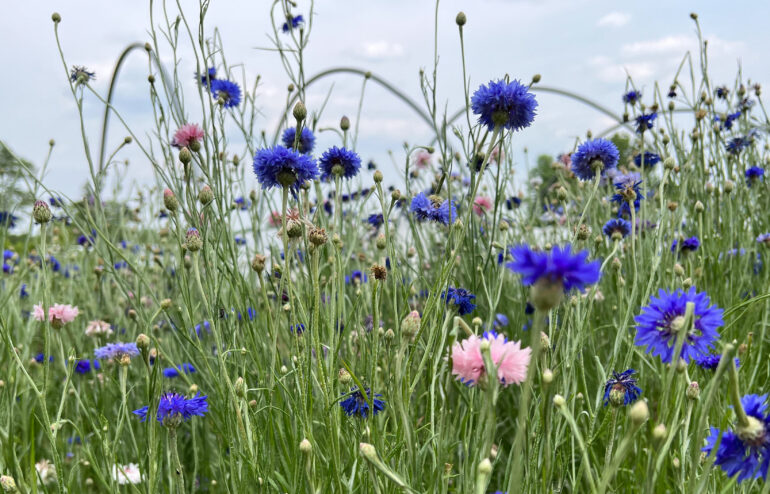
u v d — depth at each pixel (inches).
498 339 46.1
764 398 42.4
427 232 153.9
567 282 32.0
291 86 113.7
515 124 63.5
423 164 166.2
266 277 111.1
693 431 63.3
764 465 38.5
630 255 115.0
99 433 68.1
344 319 87.4
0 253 124.8
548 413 45.7
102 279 147.6
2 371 92.5
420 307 112.6
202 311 115.6
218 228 90.5
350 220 124.6
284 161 63.2
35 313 96.6
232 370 87.0
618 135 168.2
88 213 91.5
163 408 57.2
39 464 85.2
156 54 100.2
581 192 141.2
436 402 75.6
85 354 126.0
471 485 51.7
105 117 141.7
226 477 75.4
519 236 143.2
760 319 105.5
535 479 56.7
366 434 57.6
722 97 156.6
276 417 73.9
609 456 51.4
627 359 71.0
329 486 61.1
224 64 113.0
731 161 142.9
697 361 65.9
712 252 119.9
